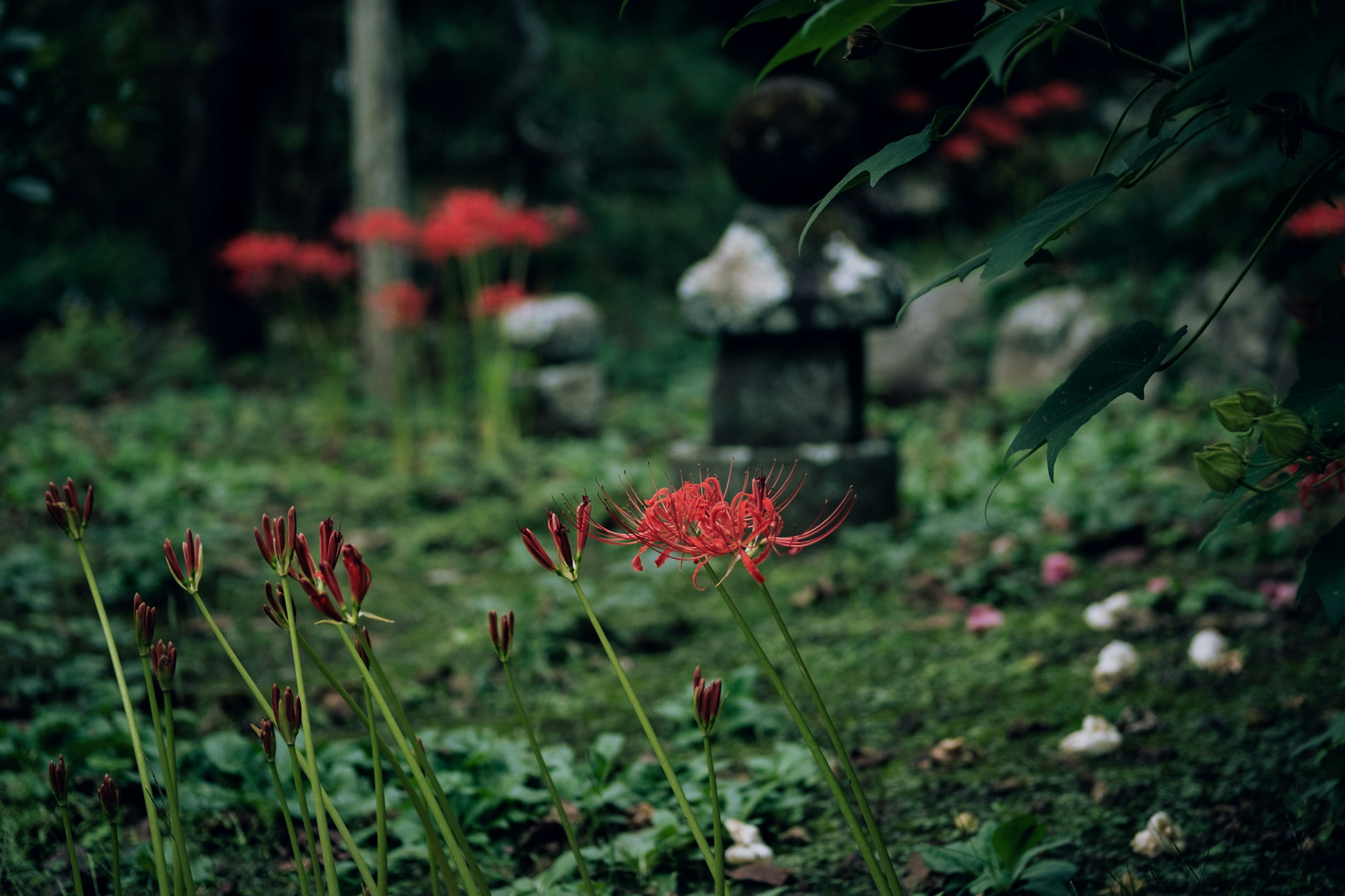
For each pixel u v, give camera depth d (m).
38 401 8.92
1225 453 1.30
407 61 12.25
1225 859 2.10
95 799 2.47
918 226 11.29
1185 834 2.21
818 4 1.43
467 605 4.39
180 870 1.40
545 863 2.32
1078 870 2.00
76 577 4.15
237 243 7.66
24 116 3.34
